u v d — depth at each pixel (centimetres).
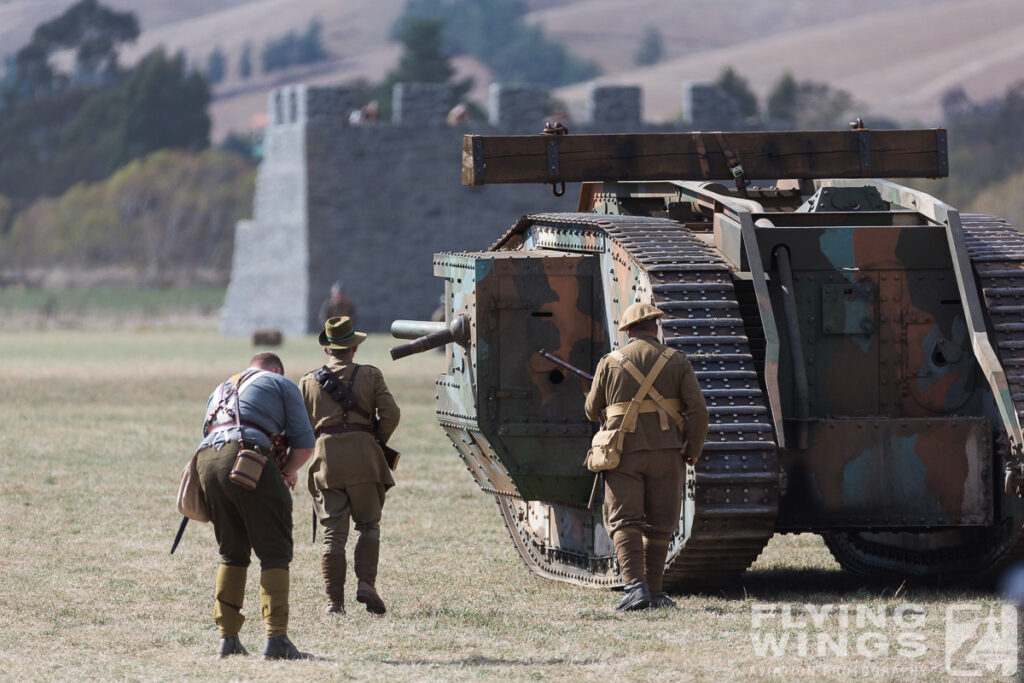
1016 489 3472
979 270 3719
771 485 3412
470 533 4753
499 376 3816
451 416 4078
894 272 3753
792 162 4378
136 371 11925
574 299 3859
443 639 3155
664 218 4297
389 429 3562
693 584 3628
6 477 5678
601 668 2825
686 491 3450
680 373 3362
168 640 3177
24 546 4350
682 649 2973
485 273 3809
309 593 3759
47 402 8981
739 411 3441
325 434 3556
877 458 3650
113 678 2805
